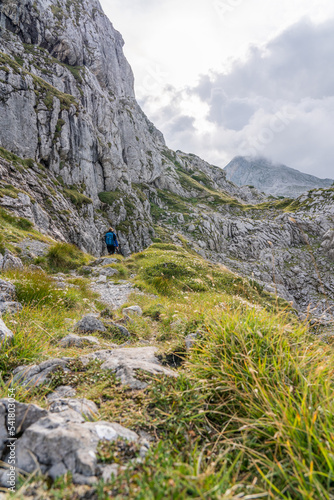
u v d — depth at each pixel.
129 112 105.31
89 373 3.61
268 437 2.39
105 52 102.56
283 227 91.00
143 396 2.99
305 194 107.12
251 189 190.88
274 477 2.05
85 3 103.38
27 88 43.53
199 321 5.14
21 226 22.50
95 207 58.19
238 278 13.56
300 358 3.17
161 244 27.73
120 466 1.97
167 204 107.31
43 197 36.00
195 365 3.40
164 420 2.59
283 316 4.09
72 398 3.00
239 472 2.15
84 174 53.44
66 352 4.52
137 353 4.24
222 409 2.82
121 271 17.00
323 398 2.53
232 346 3.35
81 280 13.73
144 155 108.88
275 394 2.66
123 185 77.94
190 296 10.97
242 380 2.96
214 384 3.06
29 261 15.55
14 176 32.56
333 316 3.57
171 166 140.25
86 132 54.38
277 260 77.31
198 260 18.14
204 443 2.41
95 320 6.54
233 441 2.44
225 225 96.62
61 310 7.61
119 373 3.50
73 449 2.01
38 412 2.41
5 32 59.41
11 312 5.96
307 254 80.12
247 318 3.76
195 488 1.73
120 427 2.44
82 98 68.19
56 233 30.69
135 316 8.51
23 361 3.94
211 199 125.00
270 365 3.01
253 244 86.81
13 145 39.12
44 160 44.75
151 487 1.75
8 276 9.58
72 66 73.88
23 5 63.91
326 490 1.86
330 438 2.07
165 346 4.63
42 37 68.75
